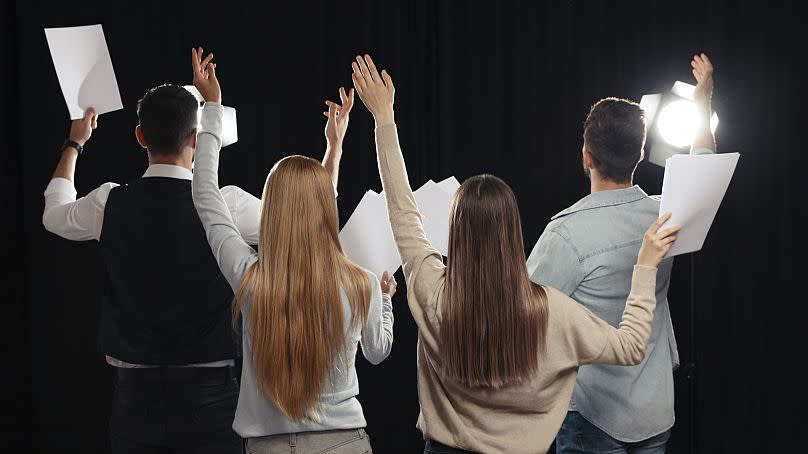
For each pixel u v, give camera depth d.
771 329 3.43
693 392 3.14
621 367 1.92
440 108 3.46
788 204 3.41
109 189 2.13
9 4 3.34
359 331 1.75
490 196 1.61
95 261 3.38
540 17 3.48
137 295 2.06
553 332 1.61
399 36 3.45
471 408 1.67
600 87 3.46
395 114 3.46
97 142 3.37
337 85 3.46
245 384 1.75
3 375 3.34
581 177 3.47
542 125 3.48
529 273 1.90
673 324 3.48
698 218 1.70
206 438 2.09
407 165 3.48
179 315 2.05
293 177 1.70
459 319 1.61
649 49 3.46
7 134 3.35
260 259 1.70
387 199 1.76
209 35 3.41
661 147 2.60
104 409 3.39
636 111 1.95
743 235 3.43
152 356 2.04
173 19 3.40
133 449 2.10
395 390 3.46
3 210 3.35
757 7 3.41
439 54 3.46
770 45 3.42
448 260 1.64
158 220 2.07
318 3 3.44
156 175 2.12
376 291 1.78
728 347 3.45
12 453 3.35
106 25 3.37
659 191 3.44
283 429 1.72
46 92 3.34
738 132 3.43
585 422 1.96
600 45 3.45
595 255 1.87
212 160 1.87
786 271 3.41
